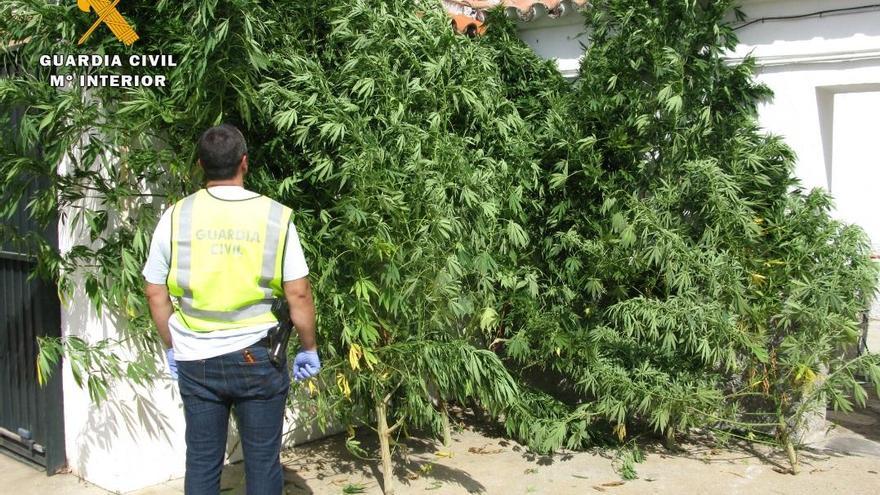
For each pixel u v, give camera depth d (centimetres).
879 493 432
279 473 318
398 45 429
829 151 525
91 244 419
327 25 416
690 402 447
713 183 450
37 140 372
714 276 443
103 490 435
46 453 458
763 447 506
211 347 299
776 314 454
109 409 427
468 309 423
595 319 499
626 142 483
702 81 486
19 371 481
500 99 499
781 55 496
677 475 459
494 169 463
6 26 382
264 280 300
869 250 470
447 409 535
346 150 379
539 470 466
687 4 469
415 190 392
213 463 312
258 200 307
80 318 438
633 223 464
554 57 575
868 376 452
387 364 399
